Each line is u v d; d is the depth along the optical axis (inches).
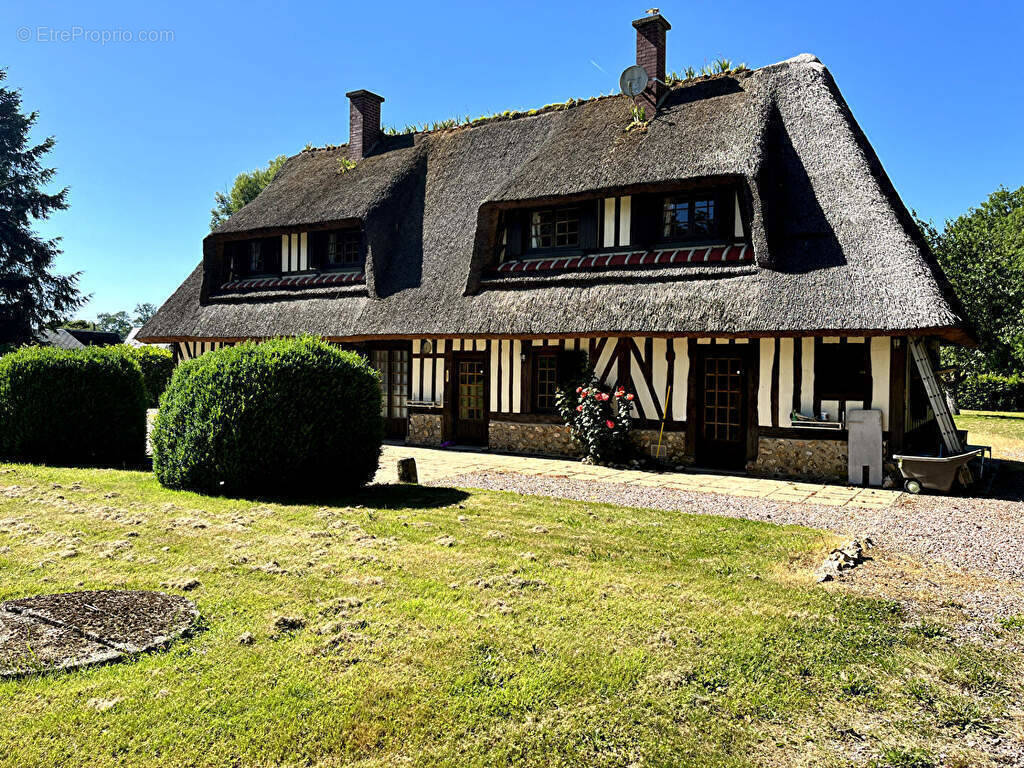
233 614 152.4
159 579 173.5
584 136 493.0
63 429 377.7
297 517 242.8
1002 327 821.9
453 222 530.9
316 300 548.1
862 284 340.5
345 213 542.3
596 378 436.8
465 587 173.3
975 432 650.2
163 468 299.0
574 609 160.2
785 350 376.2
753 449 385.7
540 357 470.3
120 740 104.4
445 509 266.7
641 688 125.2
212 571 181.3
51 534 213.0
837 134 412.5
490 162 557.3
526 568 190.2
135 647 133.6
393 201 557.0
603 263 436.5
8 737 104.0
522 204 461.1
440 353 506.6
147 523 229.9
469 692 121.6
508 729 111.5
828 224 378.0
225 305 598.5
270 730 108.5
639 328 387.2
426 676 126.6
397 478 350.0
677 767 103.6
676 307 385.1
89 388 385.4
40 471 337.1
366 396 310.0
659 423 416.5
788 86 453.7
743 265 390.0
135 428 403.9
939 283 377.4
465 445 501.4
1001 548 225.3
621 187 420.2
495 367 479.8
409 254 532.1
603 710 117.9
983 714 121.0
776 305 354.6
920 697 125.8
